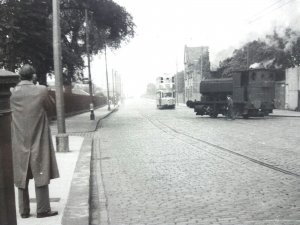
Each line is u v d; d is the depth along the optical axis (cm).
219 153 1346
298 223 582
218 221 601
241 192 784
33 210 654
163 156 1320
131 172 1052
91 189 862
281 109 4453
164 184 884
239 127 2452
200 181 902
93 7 3953
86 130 2470
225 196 757
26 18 2602
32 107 591
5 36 2531
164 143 1706
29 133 595
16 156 597
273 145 1523
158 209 683
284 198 729
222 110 3606
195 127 2545
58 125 1439
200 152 1388
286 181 872
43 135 602
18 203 653
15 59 2656
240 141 1686
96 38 4262
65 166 1110
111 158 1321
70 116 4269
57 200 720
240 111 3388
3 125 349
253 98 3244
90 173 1040
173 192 805
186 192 801
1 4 2525
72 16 4078
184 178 944
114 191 834
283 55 5212
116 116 4425
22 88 593
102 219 634
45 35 2792
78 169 1055
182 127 2575
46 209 613
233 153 1334
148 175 1000
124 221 619
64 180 905
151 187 859
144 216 643
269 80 3250
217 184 865
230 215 632
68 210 647
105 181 945
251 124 2686
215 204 702
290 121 2909
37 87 598
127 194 803
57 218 604
